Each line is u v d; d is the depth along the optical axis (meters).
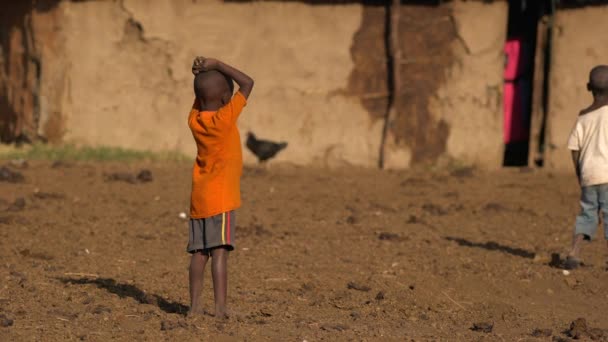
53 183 44.31
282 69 55.88
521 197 45.62
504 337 22.55
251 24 55.84
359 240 34.50
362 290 27.27
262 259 30.72
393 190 46.88
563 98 55.47
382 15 55.66
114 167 50.22
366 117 56.06
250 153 56.12
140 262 29.77
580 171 30.53
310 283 27.48
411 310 25.39
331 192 45.56
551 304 27.03
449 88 56.00
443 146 56.12
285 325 22.42
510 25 58.75
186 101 56.19
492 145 56.28
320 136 56.06
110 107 55.84
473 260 31.69
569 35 55.25
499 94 56.25
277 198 43.34
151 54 55.88
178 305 24.22
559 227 38.56
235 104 21.42
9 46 56.94
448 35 55.84
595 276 30.11
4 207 38.34
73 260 29.66
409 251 32.81
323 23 55.84
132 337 20.70
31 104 56.09
